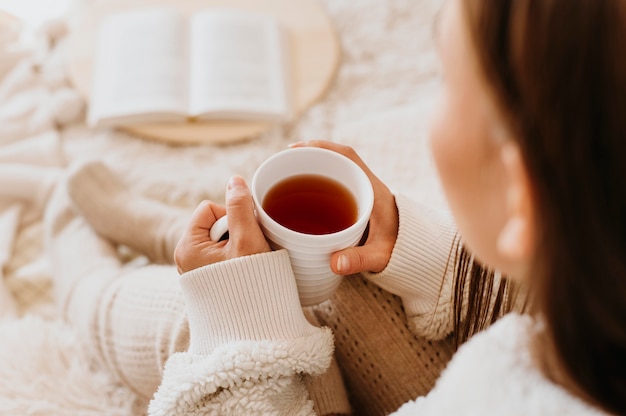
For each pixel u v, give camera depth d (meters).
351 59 1.30
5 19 1.30
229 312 0.53
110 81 1.13
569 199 0.28
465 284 0.61
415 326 0.65
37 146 1.15
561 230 0.29
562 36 0.26
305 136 1.17
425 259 0.60
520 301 0.55
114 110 1.10
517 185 0.30
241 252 0.52
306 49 1.23
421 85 1.27
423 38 1.32
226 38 1.17
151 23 1.19
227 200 0.53
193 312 0.55
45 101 1.22
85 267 0.92
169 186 1.11
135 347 0.74
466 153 0.35
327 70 1.21
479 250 0.39
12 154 1.13
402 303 0.67
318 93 1.19
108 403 0.81
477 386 0.39
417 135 0.98
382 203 0.62
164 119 1.11
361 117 1.21
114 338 0.77
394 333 0.67
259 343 0.52
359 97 1.25
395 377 0.67
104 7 1.25
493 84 0.30
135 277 0.81
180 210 1.01
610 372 0.33
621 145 0.27
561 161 0.28
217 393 0.54
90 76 1.18
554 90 0.27
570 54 0.27
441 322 0.63
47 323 0.90
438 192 0.90
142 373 0.75
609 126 0.27
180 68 1.15
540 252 0.30
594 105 0.27
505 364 0.39
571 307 0.31
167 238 0.95
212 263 0.55
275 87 1.15
